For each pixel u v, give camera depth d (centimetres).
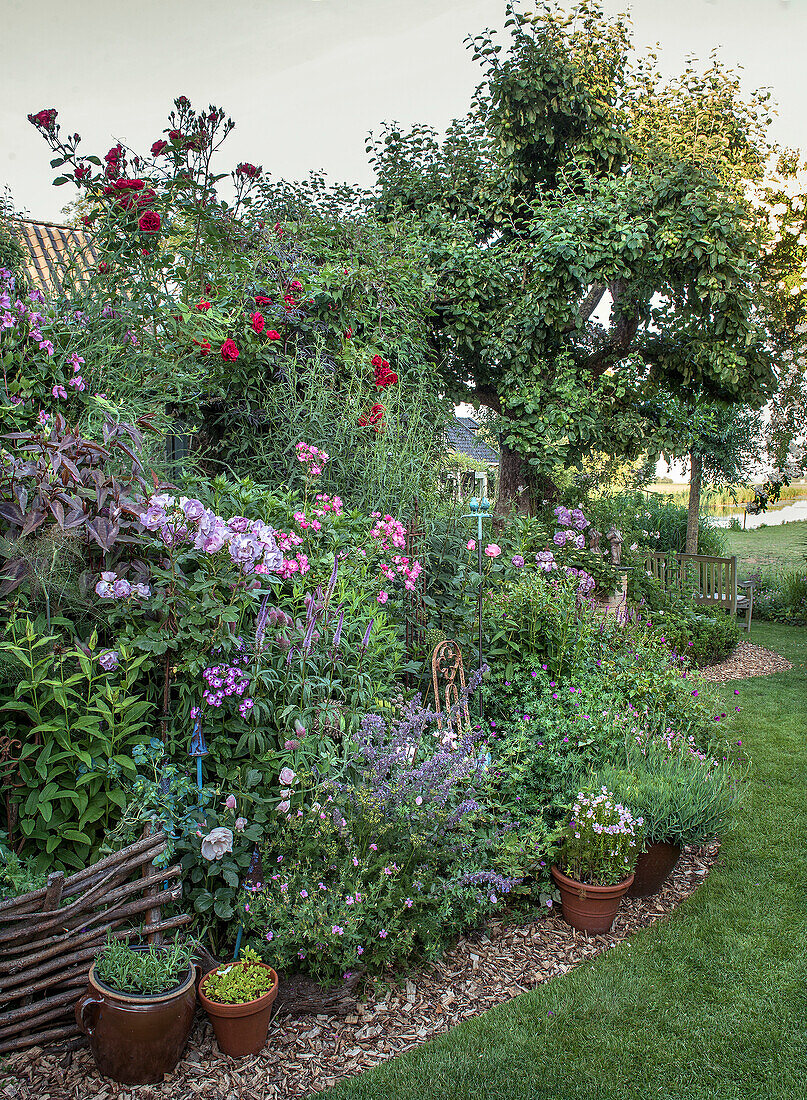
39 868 231
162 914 246
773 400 1136
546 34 837
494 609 420
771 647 934
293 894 251
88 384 356
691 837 334
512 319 809
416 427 543
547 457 823
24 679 232
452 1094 220
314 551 369
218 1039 229
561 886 309
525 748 340
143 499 267
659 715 417
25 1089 210
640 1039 246
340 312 584
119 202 427
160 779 247
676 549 1382
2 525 251
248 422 511
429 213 858
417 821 275
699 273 792
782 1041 246
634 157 875
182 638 254
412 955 279
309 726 278
